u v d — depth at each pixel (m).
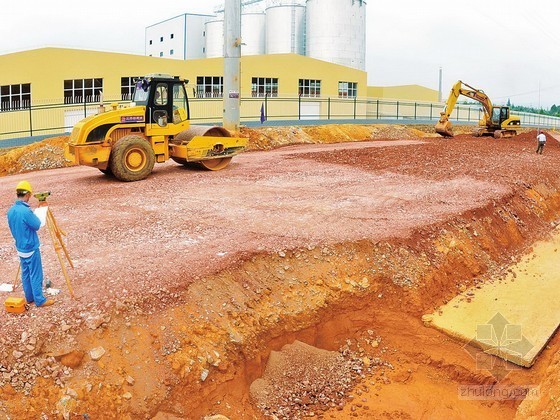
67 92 35.16
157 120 19.58
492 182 19.83
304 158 24.30
